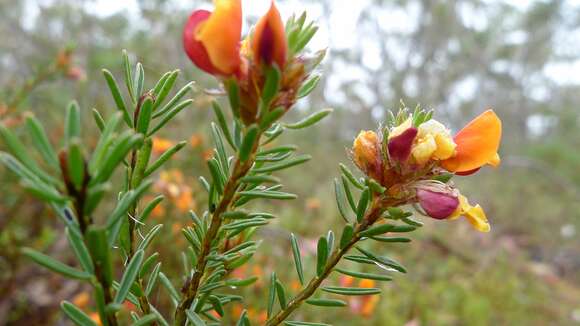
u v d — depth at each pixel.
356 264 0.25
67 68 0.27
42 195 0.05
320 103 1.42
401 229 0.07
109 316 0.06
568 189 0.93
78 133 0.05
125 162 0.08
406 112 0.08
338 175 0.75
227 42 0.06
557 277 0.63
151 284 0.08
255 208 0.36
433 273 0.45
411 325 0.31
